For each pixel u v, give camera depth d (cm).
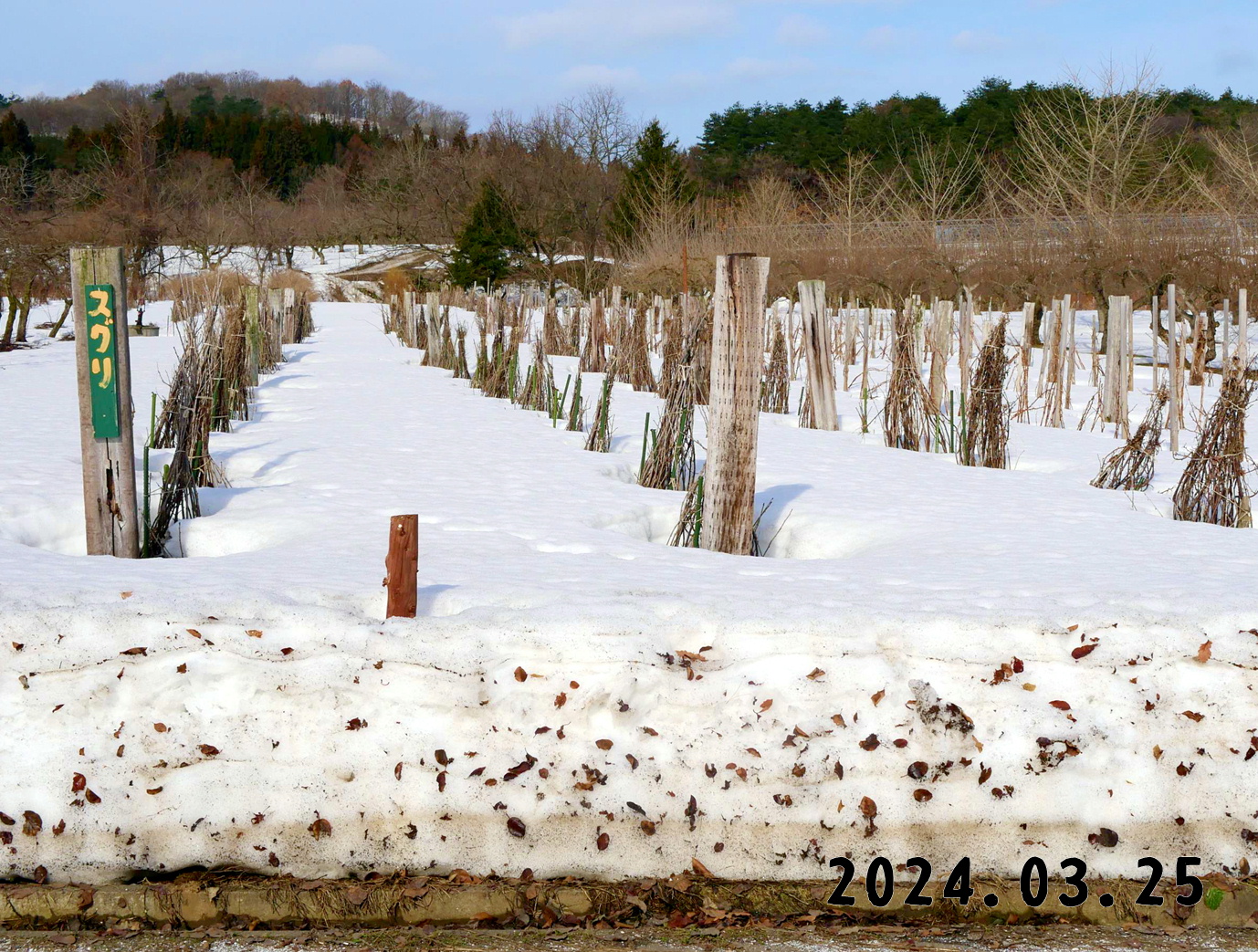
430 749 305
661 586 406
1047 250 2095
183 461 571
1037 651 333
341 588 392
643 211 3441
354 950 267
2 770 299
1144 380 1495
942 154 3475
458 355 1528
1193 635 337
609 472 753
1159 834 300
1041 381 1219
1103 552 500
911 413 934
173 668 318
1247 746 311
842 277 2197
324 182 6331
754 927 279
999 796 302
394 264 5203
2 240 2175
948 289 2097
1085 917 288
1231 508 623
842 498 656
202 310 999
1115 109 2519
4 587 362
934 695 316
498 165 4191
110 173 4069
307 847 294
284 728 308
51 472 656
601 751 306
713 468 530
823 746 306
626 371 1373
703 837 296
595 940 272
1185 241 1939
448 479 690
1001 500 664
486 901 285
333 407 1096
